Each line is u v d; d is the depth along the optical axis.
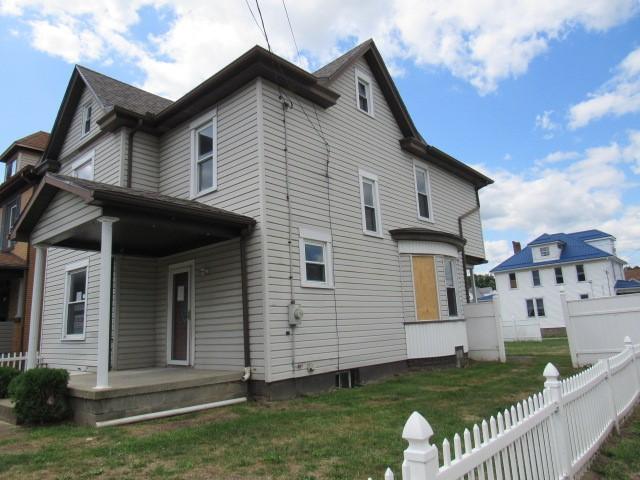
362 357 10.45
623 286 37.00
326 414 6.84
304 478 4.10
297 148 9.99
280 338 8.61
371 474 4.16
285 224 9.27
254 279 8.76
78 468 4.51
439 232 13.05
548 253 37.69
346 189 11.22
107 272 6.93
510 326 29.94
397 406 7.30
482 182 18.42
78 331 11.70
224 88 9.78
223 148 9.91
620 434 6.02
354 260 10.95
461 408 7.05
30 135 19.06
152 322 10.76
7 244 16.98
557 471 4.05
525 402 3.76
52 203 8.41
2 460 4.78
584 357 12.05
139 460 4.73
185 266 10.34
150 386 7.04
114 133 11.34
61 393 6.96
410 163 14.21
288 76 9.70
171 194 11.01
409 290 12.39
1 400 7.90
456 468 2.51
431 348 12.26
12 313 16.62
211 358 9.38
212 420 6.73
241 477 4.17
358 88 12.53
